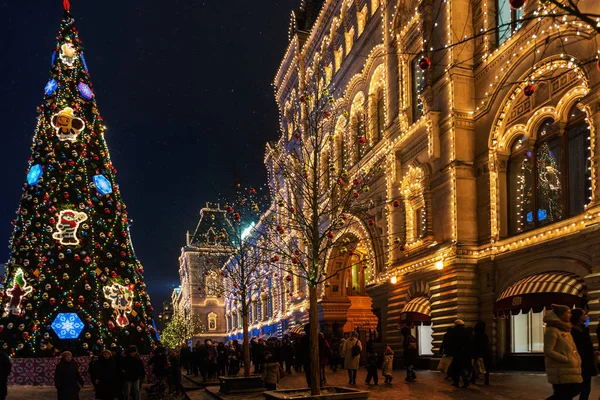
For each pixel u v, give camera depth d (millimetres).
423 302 24109
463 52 22594
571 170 17562
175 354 20734
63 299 23781
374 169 23250
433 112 23078
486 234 21141
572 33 16734
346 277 40312
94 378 13891
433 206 23562
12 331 23484
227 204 25906
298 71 45656
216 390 18812
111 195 26734
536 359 18328
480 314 21000
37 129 26422
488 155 21172
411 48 26969
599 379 14023
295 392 12859
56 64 27250
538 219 19094
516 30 19656
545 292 16703
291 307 47031
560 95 17828
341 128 37375
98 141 27250
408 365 18047
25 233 24922
